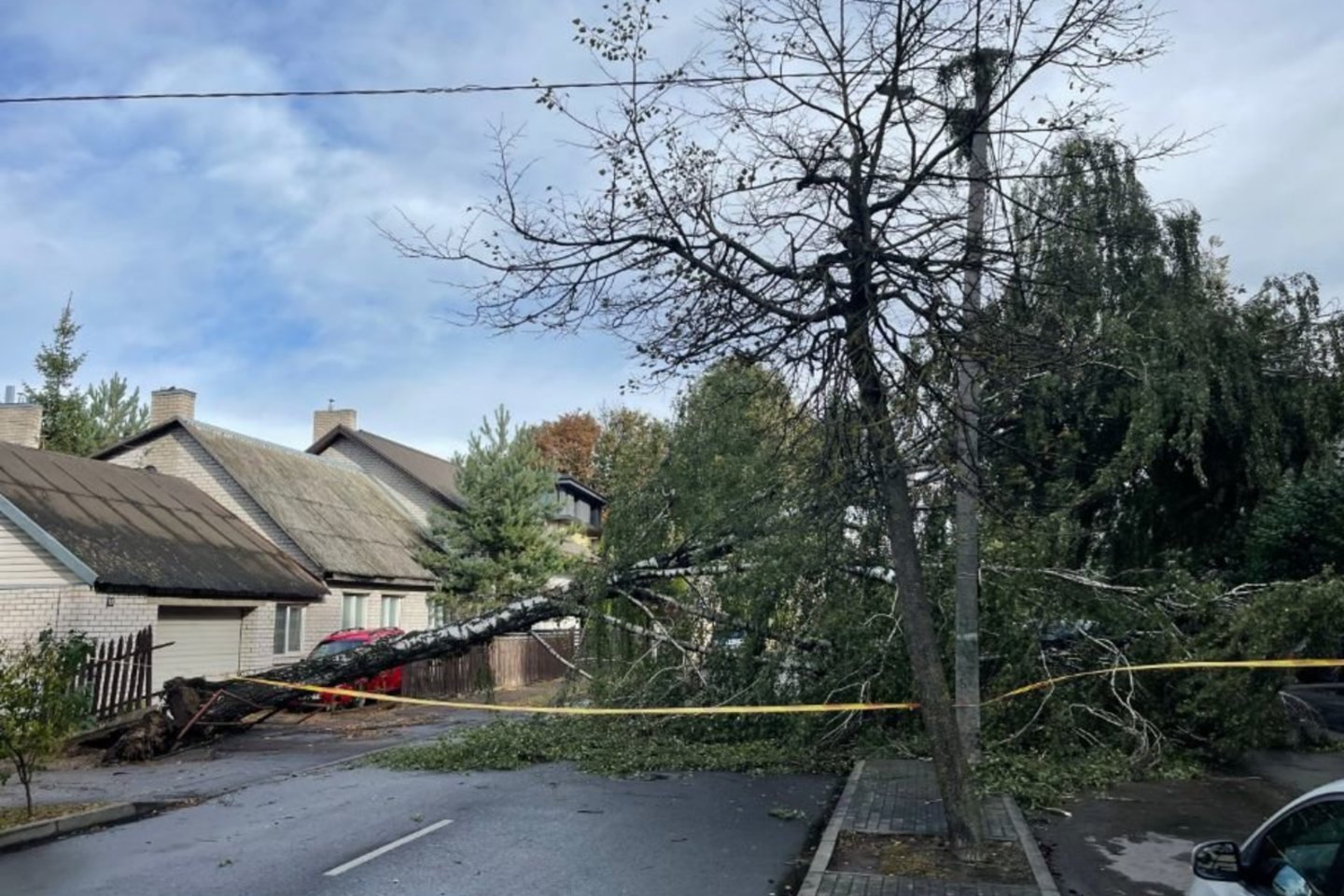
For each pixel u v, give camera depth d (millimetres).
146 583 19766
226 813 10898
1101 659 12891
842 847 8859
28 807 10422
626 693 14992
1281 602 12359
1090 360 11273
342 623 28609
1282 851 3994
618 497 16594
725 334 8609
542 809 10812
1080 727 12820
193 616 22453
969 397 9648
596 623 15656
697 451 15273
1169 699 12859
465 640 16094
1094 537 16328
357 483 35844
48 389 39531
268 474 30203
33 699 10391
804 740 13633
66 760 15070
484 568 30797
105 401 43469
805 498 11859
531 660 30312
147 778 13391
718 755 13664
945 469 9344
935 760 8516
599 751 14023
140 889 7809
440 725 19281
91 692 13906
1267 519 18172
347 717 20812
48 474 22047
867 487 9172
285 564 26312
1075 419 15016
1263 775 12633
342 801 11438
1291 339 16484
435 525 32719
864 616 13594
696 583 15430
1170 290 15250
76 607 18625
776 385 9062
